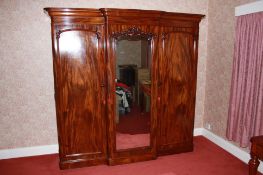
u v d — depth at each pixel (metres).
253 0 2.71
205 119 3.84
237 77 2.89
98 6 3.11
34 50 2.97
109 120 2.79
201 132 3.90
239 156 3.06
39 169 2.80
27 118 3.08
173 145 3.17
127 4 3.22
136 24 2.69
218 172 2.73
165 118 3.07
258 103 2.58
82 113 2.77
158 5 3.36
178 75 3.02
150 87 2.90
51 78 3.09
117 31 2.63
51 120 3.18
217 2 3.36
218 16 3.36
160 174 2.68
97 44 2.68
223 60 3.30
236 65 2.88
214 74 3.53
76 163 2.82
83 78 2.71
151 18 2.72
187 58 3.03
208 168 2.82
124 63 2.75
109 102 2.76
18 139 3.09
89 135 2.83
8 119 3.01
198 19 2.96
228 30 3.17
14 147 3.10
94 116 2.81
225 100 3.31
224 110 3.34
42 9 2.91
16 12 2.84
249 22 2.67
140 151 2.97
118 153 2.88
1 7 2.79
